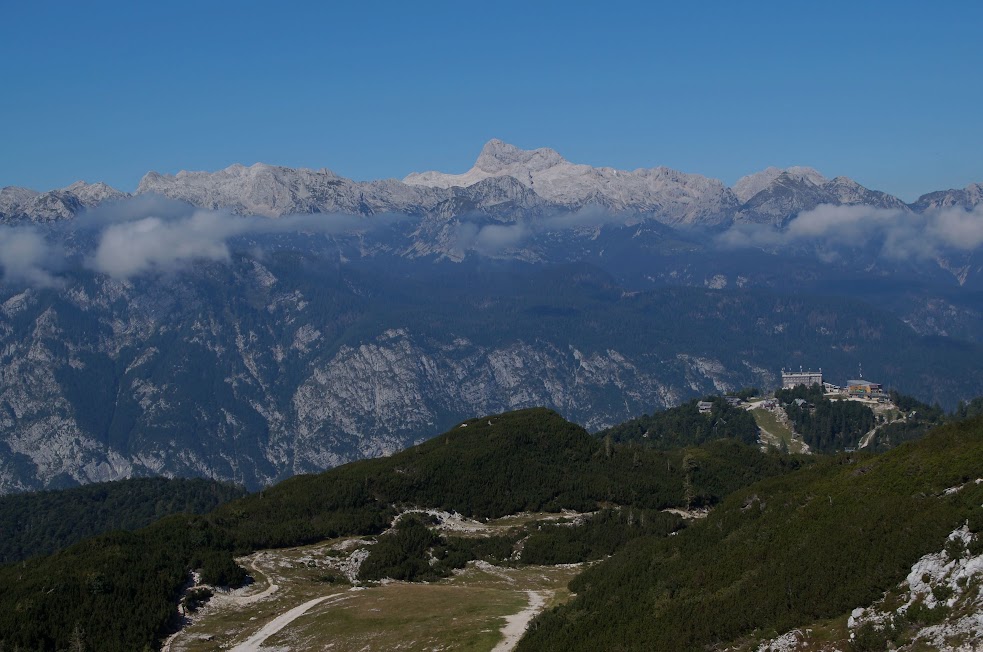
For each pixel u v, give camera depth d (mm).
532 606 194875
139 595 197000
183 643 184875
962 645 119312
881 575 139375
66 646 180250
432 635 178000
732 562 171250
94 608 190500
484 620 183875
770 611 147000
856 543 151625
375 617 191000
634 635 159000
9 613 185125
